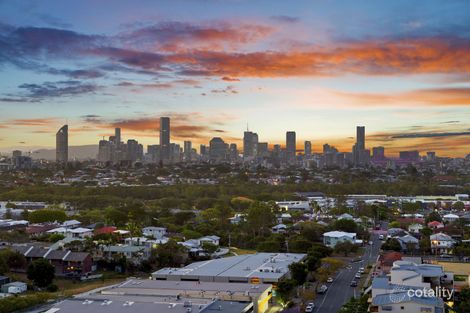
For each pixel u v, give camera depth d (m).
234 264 140.00
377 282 111.06
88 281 144.12
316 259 145.25
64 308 94.00
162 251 161.75
